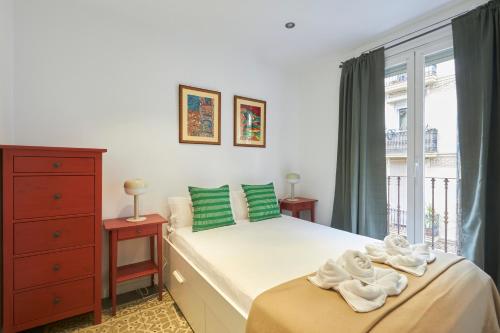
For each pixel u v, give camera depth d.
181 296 1.94
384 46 2.62
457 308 1.05
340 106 2.99
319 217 3.34
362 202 2.71
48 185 1.64
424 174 2.41
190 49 2.65
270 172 3.36
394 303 1.03
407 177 2.50
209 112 2.78
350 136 2.87
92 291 1.80
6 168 1.51
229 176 2.97
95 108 2.15
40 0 1.92
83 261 1.77
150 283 2.43
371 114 2.69
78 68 2.08
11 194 1.53
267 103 3.31
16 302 1.55
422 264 1.37
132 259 2.34
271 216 2.74
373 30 2.50
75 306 1.74
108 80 2.21
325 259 1.59
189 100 2.63
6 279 1.52
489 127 1.87
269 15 2.23
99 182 1.82
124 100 2.28
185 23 2.36
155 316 1.92
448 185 2.43
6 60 1.72
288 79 3.52
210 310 1.47
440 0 2.04
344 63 2.94
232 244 1.88
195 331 1.68
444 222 2.50
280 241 1.95
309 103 3.46
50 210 1.65
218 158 2.88
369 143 2.71
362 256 1.26
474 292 1.20
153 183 2.44
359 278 1.19
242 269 1.45
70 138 2.05
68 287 1.72
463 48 2.01
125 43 2.28
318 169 3.34
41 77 1.93
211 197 2.42
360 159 2.74
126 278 2.01
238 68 3.02
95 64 2.15
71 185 1.72
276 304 1.06
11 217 1.53
